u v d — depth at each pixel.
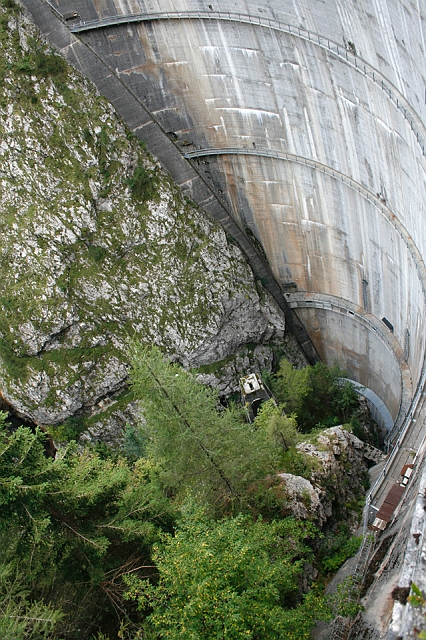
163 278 72.12
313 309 74.31
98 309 71.38
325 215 63.81
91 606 28.16
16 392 71.19
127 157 69.38
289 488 36.69
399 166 47.03
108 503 29.28
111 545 29.34
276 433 42.25
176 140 71.88
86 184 69.00
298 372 62.78
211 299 72.81
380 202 52.53
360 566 31.34
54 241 69.56
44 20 65.62
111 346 72.00
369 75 46.97
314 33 51.38
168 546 24.48
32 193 69.00
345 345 72.12
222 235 73.19
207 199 73.38
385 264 55.66
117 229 70.69
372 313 62.84
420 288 46.19
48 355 70.94
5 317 69.94
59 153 68.25
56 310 69.81
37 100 66.81
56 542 27.34
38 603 26.33
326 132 56.75
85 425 72.56
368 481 43.94
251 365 75.50
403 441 39.38
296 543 31.81
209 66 64.31
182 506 27.86
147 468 40.28
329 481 40.00
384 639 22.36
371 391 68.38
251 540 25.89
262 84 60.72
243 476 32.97
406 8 39.25
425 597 17.58
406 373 53.31
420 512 20.83
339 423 62.97
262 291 74.94
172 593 23.33
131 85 69.44
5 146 67.69
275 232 72.81
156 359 30.80
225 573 22.56
